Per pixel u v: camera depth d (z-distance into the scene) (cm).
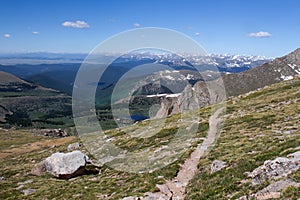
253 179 2512
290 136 3512
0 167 6456
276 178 2342
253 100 7688
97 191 3416
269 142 3516
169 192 2934
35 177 4512
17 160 7356
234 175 2738
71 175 4353
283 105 6166
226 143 4088
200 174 3172
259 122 4972
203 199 2511
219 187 2602
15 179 4544
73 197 3356
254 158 2964
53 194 3600
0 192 3850
